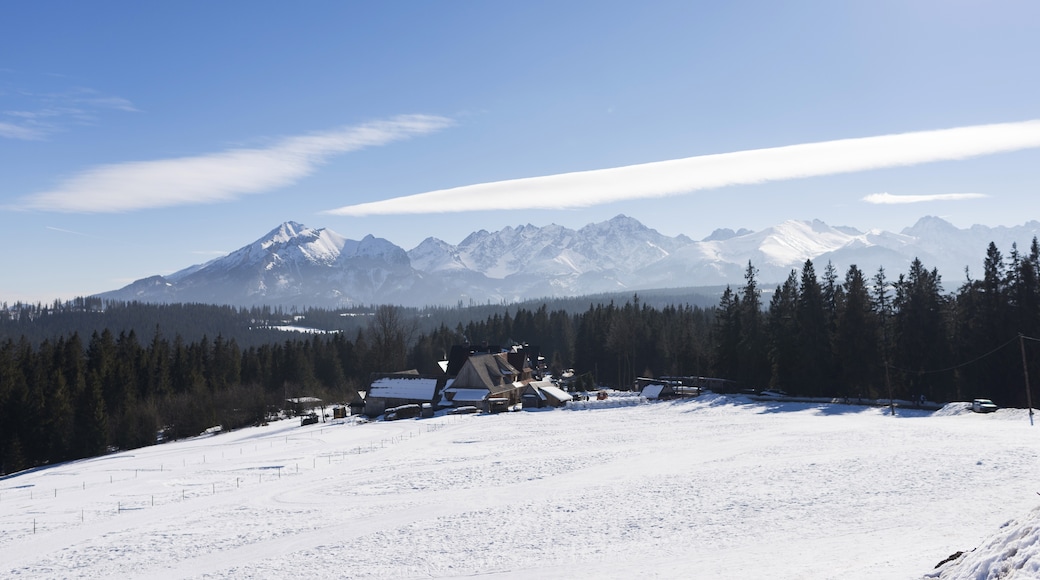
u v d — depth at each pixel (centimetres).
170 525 3772
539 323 18938
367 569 2777
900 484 3641
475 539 3148
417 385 10325
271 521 3725
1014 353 7150
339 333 16688
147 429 9488
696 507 3506
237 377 13162
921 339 7925
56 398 9012
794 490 3709
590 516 3472
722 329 10838
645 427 7050
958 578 1689
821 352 8800
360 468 5362
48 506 4603
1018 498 3186
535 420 8256
